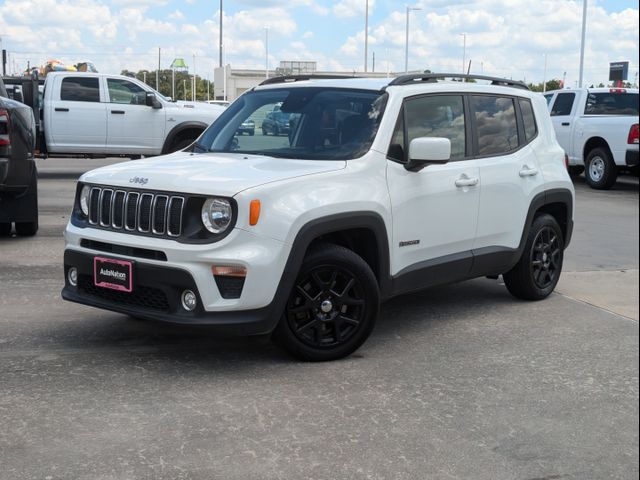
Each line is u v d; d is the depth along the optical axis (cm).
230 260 420
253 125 550
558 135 1692
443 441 367
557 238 661
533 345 524
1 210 831
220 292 429
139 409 395
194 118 1565
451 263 554
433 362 482
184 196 431
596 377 461
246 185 429
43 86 1620
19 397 406
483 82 623
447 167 548
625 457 355
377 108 516
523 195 615
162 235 437
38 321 550
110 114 1506
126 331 531
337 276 472
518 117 635
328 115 525
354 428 378
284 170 461
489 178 580
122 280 446
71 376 440
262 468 334
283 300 439
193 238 428
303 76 598
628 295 682
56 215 1062
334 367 468
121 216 456
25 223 867
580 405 416
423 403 413
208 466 335
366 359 485
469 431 379
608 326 577
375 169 493
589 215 1214
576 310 624
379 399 417
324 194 456
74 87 1495
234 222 423
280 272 434
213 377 445
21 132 793
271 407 402
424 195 524
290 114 538
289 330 460
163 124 1544
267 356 485
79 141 1501
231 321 427
